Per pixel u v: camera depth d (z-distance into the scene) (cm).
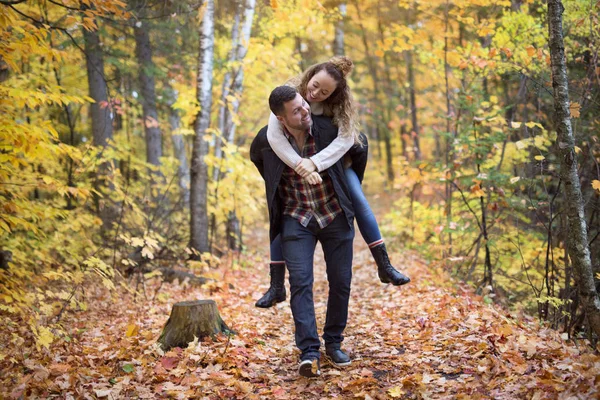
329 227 347
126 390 325
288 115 317
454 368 335
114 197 840
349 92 338
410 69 1472
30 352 395
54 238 668
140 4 759
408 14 1272
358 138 345
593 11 572
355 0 1360
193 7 788
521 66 664
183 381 336
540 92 667
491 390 289
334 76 326
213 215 931
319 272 891
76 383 331
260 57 1023
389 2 1271
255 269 916
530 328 420
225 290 670
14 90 411
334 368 359
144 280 695
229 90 944
